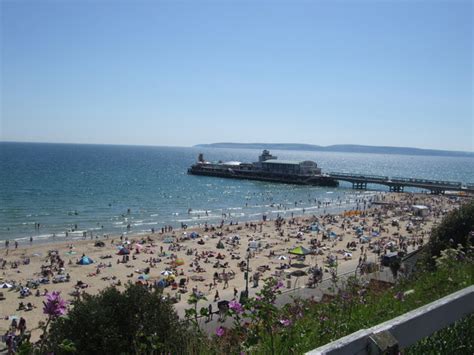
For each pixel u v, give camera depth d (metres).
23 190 100.50
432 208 87.19
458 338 4.64
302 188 121.81
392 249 48.81
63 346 3.94
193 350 5.30
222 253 50.31
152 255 48.41
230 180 136.38
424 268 11.96
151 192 107.12
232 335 5.23
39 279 38.06
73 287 36.34
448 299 4.18
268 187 122.56
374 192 115.69
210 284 37.19
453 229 18.00
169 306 9.86
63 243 53.66
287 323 4.96
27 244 53.56
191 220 75.31
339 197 106.12
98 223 68.69
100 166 186.38
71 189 105.88
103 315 8.91
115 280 38.88
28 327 27.19
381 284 10.51
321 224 71.75
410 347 4.29
